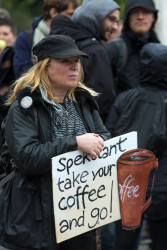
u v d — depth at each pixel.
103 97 7.30
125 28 8.55
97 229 5.46
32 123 5.01
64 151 4.93
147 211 6.67
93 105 5.57
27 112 4.95
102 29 7.88
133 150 5.46
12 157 5.02
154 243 6.90
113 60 8.30
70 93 5.34
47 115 5.09
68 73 5.03
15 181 5.20
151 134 6.58
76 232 5.12
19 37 8.58
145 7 8.35
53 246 5.07
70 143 4.94
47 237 5.04
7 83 8.50
